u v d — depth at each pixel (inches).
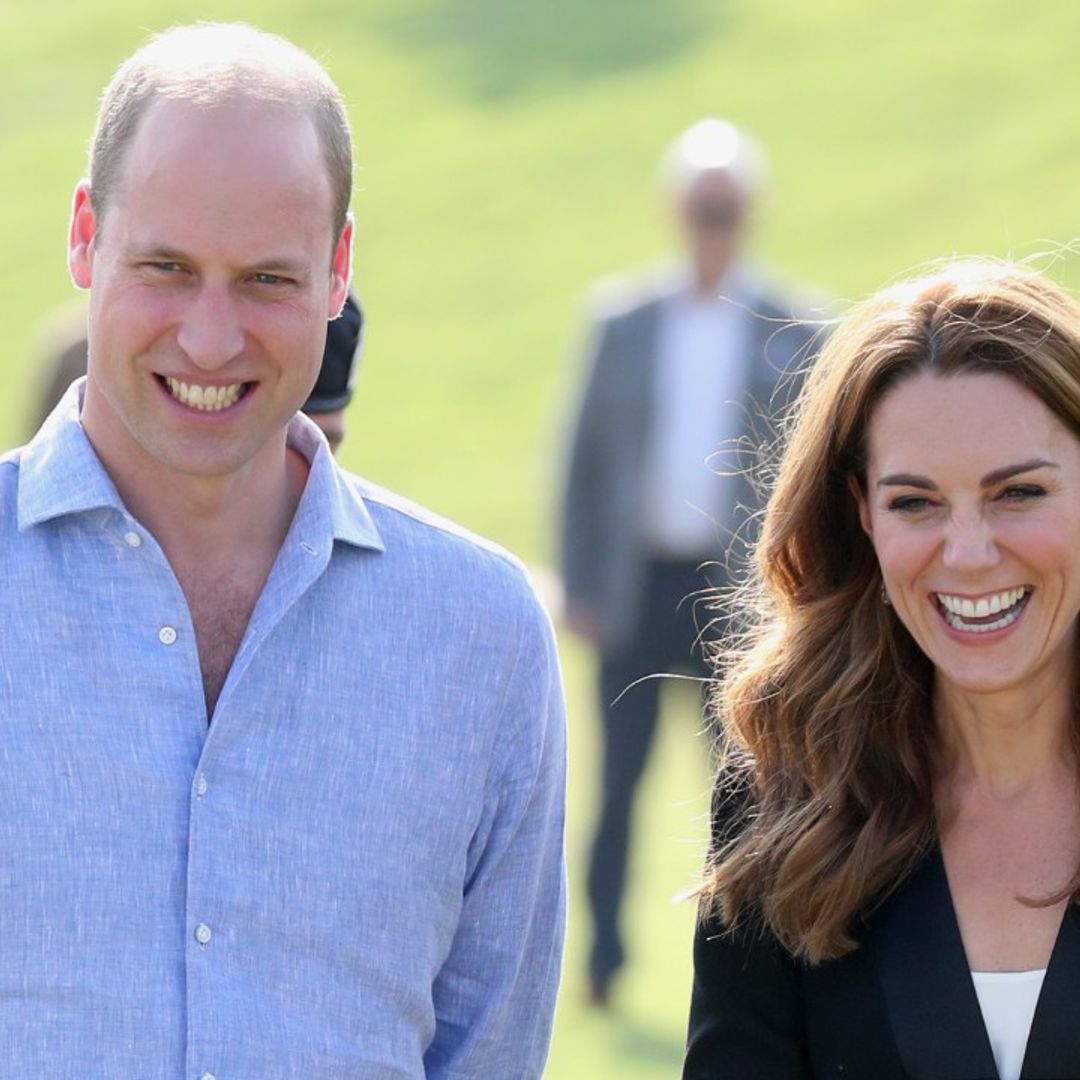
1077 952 487.2
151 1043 457.1
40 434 487.2
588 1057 1059.3
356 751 483.5
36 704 462.0
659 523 1209.4
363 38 4522.6
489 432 2743.6
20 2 4940.9
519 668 504.4
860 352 506.3
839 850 511.5
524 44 4360.2
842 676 525.0
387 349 3105.3
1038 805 510.6
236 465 468.4
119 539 472.1
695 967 532.7
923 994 495.8
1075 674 508.7
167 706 468.4
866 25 4035.4
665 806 1462.8
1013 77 3612.2
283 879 471.2
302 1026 469.4
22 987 454.9
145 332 458.0
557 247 3408.0
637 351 1222.9
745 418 1205.1
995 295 494.0
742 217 1221.1
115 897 458.6
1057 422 489.4
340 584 491.8
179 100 460.4
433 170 3816.4
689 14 4343.0
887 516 499.5
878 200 3235.7
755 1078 520.4
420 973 489.4
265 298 461.4
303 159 463.8
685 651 1206.9
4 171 3998.5
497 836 505.4
